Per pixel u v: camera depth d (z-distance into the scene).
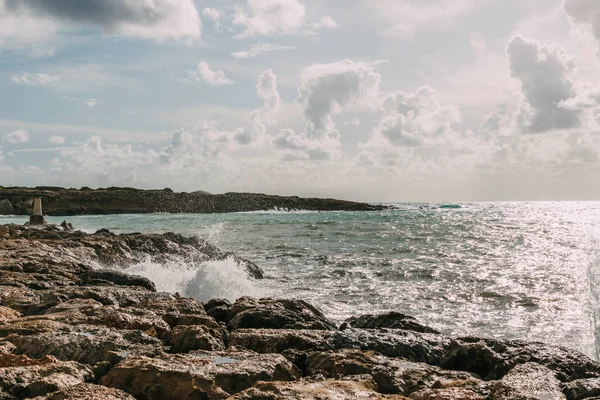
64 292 9.40
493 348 6.63
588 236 47.00
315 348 6.42
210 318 7.62
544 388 4.53
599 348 11.12
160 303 9.15
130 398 4.10
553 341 11.68
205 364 4.85
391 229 56.94
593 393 4.52
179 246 22.77
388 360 5.58
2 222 68.38
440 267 24.22
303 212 140.50
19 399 4.18
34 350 5.61
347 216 104.62
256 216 105.62
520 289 18.16
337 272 22.22
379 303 15.74
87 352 5.56
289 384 4.28
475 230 56.97
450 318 13.88
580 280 20.17
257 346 6.48
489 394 4.36
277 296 16.80
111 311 7.54
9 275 11.52
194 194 151.25
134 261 20.03
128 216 112.19
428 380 4.97
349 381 4.56
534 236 47.47
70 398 3.95
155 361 4.79
